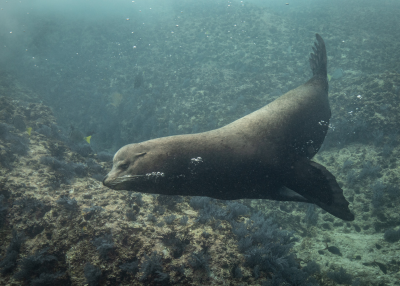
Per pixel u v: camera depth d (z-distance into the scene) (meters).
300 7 28.11
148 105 15.03
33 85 19.52
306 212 7.73
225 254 4.43
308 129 3.94
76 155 7.59
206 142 3.16
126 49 21.02
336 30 19.61
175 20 24.03
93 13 28.48
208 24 22.08
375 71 14.26
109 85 18.22
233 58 17.34
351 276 5.31
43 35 23.52
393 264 5.48
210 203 5.66
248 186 3.37
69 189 5.76
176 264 4.16
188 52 19.02
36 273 4.23
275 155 3.37
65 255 4.34
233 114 12.67
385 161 8.13
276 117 3.66
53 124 9.63
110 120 15.39
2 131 7.22
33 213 5.09
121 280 3.98
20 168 6.21
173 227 4.80
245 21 21.59
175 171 3.00
